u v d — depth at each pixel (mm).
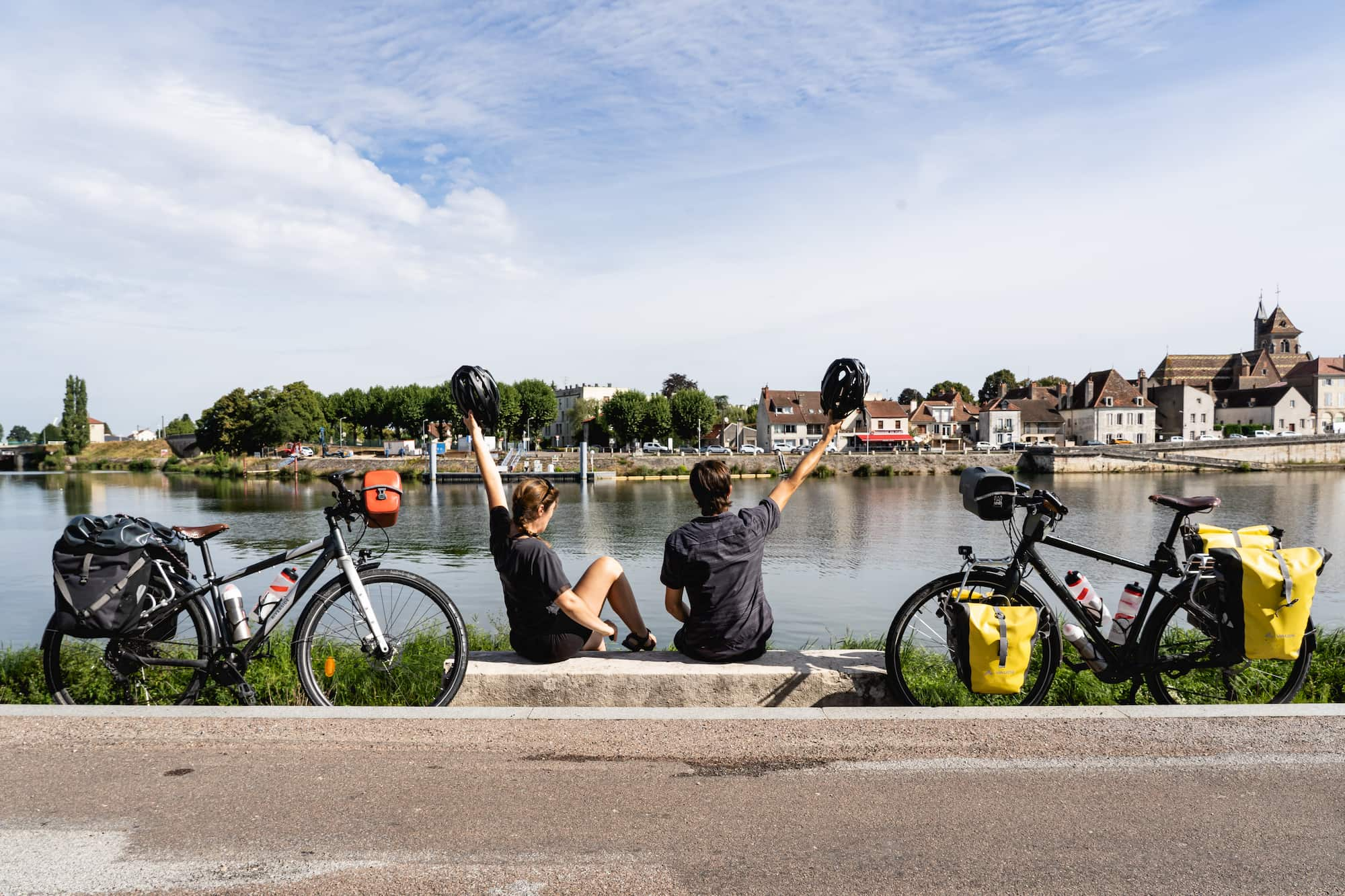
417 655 4359
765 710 3832
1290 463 84500
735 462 79375
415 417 109375
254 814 2920
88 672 4461
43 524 37562
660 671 4215
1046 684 4234
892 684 4199
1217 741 3516
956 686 4805
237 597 4348
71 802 3016
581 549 30641
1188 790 3084
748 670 4219
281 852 2678
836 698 4234
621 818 2889
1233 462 83188
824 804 2988
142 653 4219
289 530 36219
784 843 2723
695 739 3551
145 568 4082
